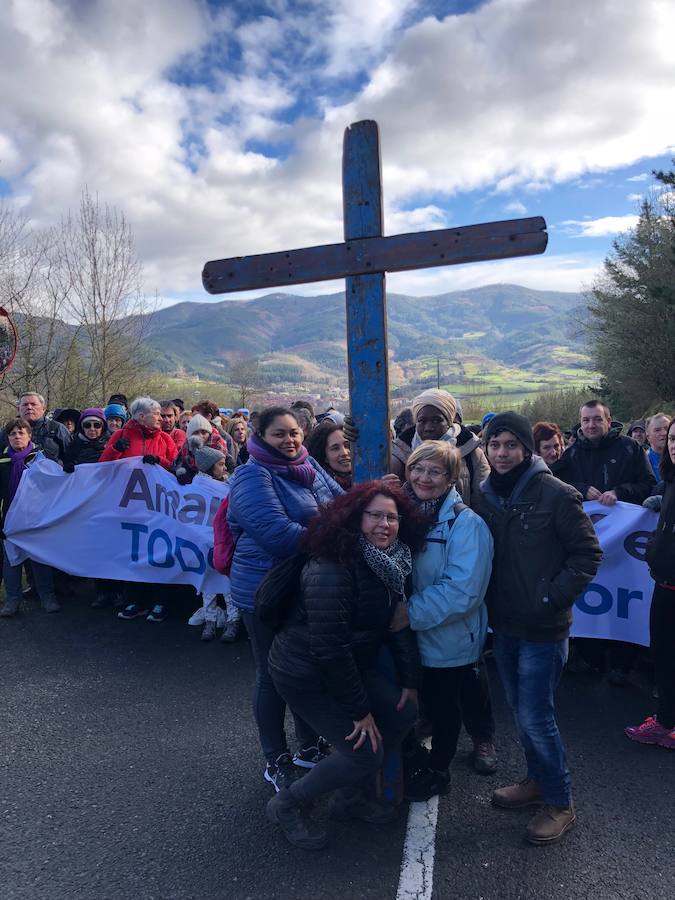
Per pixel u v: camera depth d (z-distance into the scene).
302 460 3.01
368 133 2.97
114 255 17.86
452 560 2.64
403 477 3.70
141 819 2.77
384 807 2.71
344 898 2.29
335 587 2.35
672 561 3.15
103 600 5.50
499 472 2.69
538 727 2.62
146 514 5.09
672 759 3.19
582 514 2.56
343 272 3.03
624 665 4.02
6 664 4.40
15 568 5.35
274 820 2.63
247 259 3.16
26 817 2.79
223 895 2.32
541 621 2.58
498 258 2.84
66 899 2.31
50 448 5.64
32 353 16.16
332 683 2.38
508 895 2.29
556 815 2.62
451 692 2.79
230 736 3.45
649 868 2.41
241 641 4.74
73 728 3.55
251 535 2.81
